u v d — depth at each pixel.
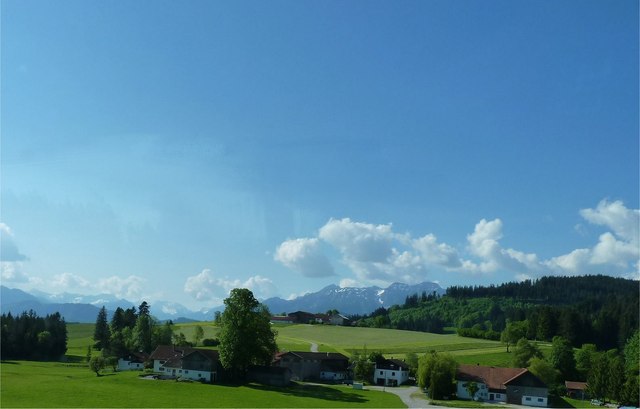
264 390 126.06
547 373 153.00
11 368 148.00
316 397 119.12
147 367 163.62
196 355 139.88
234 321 139.75
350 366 179.75
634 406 134.88
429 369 143.25
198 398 104.44
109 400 94.38
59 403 88.00
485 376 145.00
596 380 146.38
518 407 129.38
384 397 129.12
